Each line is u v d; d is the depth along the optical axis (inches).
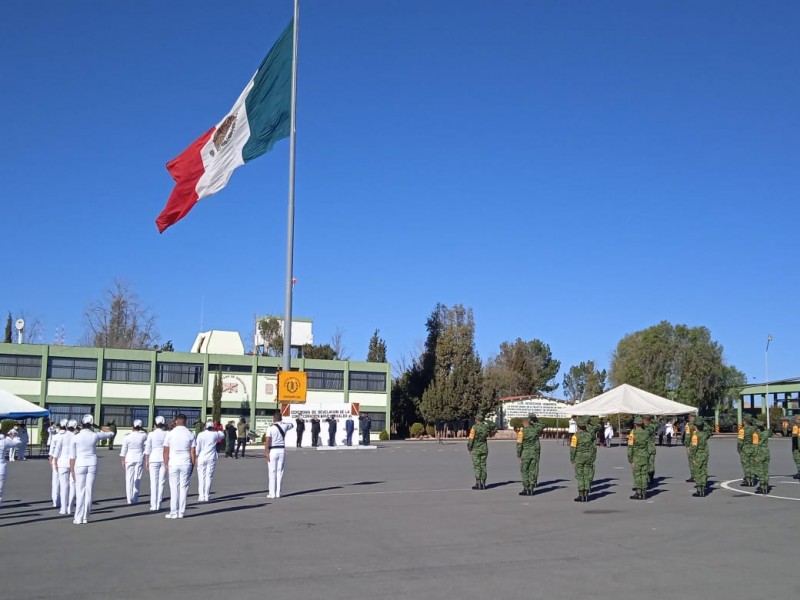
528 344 5044.3
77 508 606.5
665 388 3331.7
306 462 1393.9
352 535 542.6
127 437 746.2
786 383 3395.7
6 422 1897.1
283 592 369.7
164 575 409.1
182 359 2657.5
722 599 356.2
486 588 377.7
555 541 516.1
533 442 816.3
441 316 3280.0
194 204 911.7
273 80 932.6
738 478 1042.1
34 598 358.6
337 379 2881.4
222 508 701.9
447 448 2086.6
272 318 3395.7
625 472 1129.4
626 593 367.6
